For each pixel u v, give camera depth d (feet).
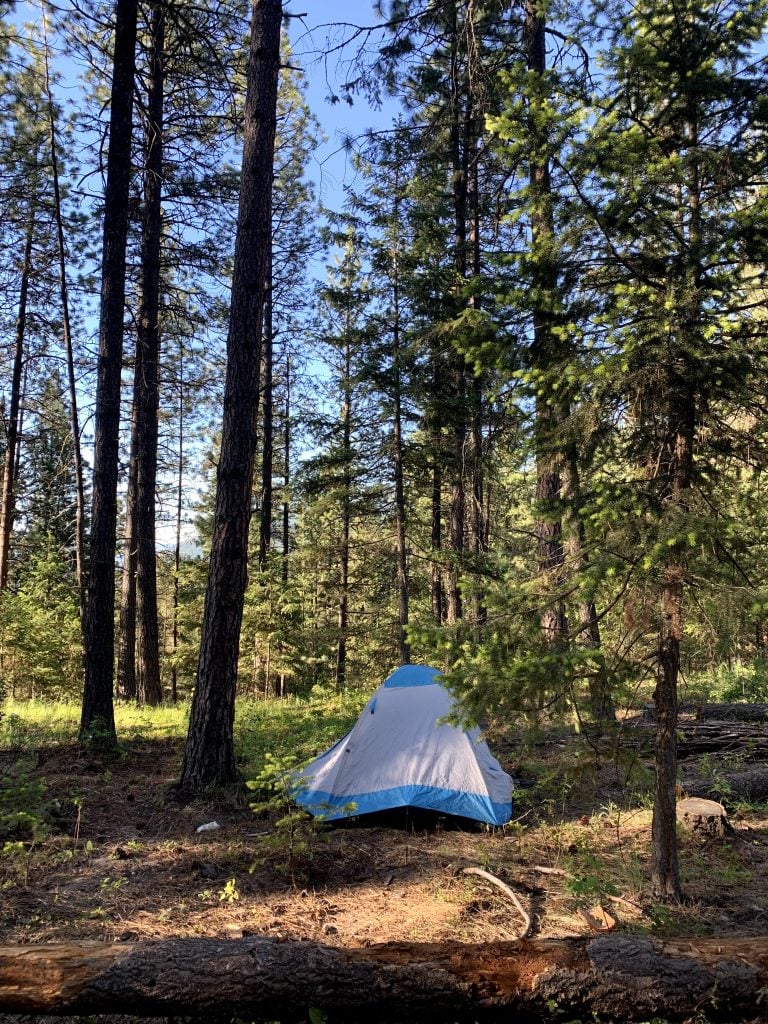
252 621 52.11
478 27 34.99
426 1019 9.32
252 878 14.65
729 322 11.60
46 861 15.20
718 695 32.45
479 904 13.50
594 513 12.38
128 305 43.83
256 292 21.36
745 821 18.74
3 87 44.55
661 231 12.73
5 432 60.90
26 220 49.16
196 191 41.22
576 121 12.67
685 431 12.69
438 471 46.91
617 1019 9.25
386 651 61.21
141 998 9.01
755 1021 9.14
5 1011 8.95
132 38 27.81
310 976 9.17
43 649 54.13
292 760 16.47
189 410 61.93
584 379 12.42
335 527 63.41
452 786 18.34
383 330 44.60
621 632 12.55
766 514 12.67
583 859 15.67
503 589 13.23
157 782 21.57
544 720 12.57
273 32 21.81
